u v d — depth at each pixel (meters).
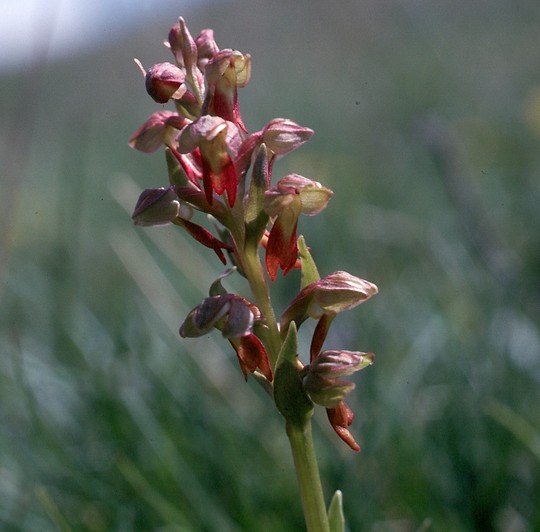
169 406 0.21
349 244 0.30
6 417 0.22
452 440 0.20
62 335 0.23
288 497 0.20
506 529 0.20
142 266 0.25
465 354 0.22
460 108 0.49
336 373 0.17
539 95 0.44
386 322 0.24
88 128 0.29
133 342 0.23
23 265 0.27
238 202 0.17
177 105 0.17
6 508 0.20
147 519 0.20
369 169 0.41
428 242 0.29
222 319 0.17
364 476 0.20
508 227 0.32
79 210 0.26
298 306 0.17
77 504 0.20
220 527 0.20
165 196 0.17
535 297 0.25
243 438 0.21
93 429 0.21
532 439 0.20
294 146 0.17
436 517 0.20
